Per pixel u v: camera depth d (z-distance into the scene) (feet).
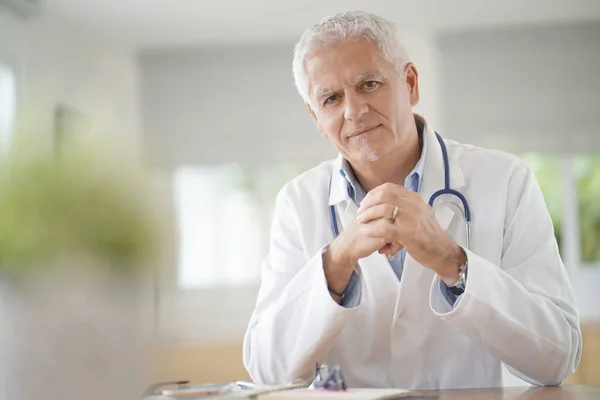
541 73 14.84
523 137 14.83
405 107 4.95
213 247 15.49
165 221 2.19
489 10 14.07
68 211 2.08
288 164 15.31
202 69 15.53
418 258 4.24
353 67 4.68
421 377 4.95
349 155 4.95
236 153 15.39
